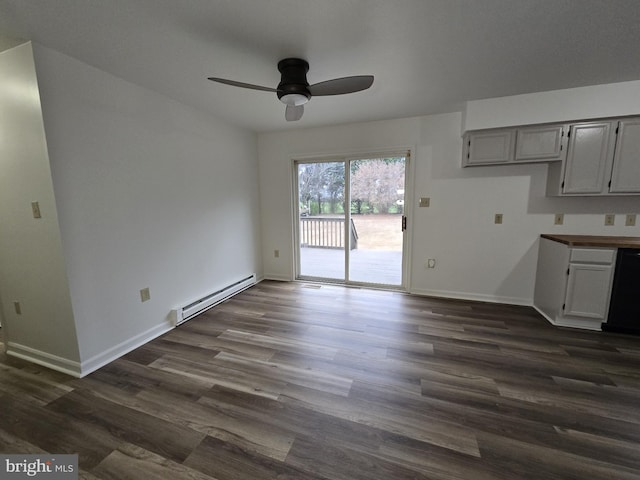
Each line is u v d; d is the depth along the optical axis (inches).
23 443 57.5
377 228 153.9
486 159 117.0
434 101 113.1
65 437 58.8
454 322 111.3
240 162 149.3
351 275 171.0
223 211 137.7
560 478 49.1
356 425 61.3
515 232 125.7
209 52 74.7
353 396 70.3
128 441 57.7
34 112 70.7
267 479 49.6
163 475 50.4
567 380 75.4
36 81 69.0
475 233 131.6
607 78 93.4
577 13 59.7
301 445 56.4
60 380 77.6
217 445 56.6
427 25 63.8
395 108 120.6
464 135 121.0
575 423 61.1
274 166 163.2
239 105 114.5
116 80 87.3
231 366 83.5
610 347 91.5
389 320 113.7
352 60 79.7
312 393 71.6
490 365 82.7
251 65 81.8
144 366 84.0
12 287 85.4
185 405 67.7
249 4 56.2
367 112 125.4
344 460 53.1
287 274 170.7
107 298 86.5
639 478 49.0
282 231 167.6
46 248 77.0
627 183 100.8
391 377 77.6
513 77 91.7
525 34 67.5
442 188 133.6
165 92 100.9
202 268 125.7
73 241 77.4
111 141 86.3
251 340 98.9
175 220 110.7
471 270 134.7
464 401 68.1
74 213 77.4
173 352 91.6
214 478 49.8
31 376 79.4
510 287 129.6
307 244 183.0
